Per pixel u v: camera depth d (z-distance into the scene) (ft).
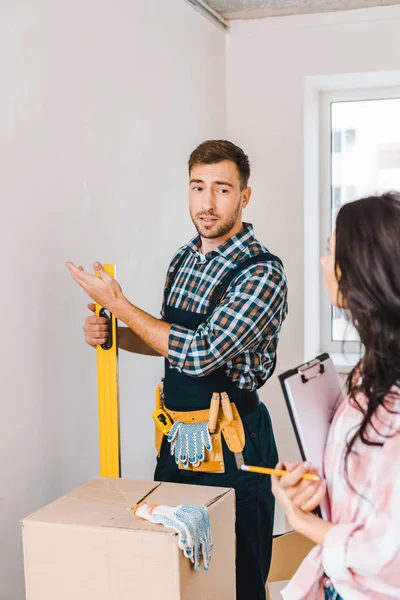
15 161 6.44
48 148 6.96
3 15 6.25
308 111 12.00
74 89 7.41
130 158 8.68
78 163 7.51
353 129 12.66
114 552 5.06
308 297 12.06
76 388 7.52
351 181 12.77
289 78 11.65
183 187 10.36
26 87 6.59
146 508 5.31
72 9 7.34
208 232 6.85
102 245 8.02
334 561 3.82
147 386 9.46
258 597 7.05
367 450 3.81
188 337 6.31
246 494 6.88
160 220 9.59
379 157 12.61
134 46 8.71
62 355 7.24
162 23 9.46
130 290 8.75
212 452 6.80
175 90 9.93
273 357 7.26
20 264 6.55
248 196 7.25
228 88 11.96
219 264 6.91
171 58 9.77
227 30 11.82
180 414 6.93
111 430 6.74
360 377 4.01
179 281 7.22
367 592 3.89
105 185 8.08
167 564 4.94
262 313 6.51
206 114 11.10
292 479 3.99
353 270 3.70
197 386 6.86
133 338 7.71
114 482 6.15
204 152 6.79
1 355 6.30
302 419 4.06
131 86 8.66
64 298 7.26
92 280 6.28
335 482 3.99
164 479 7.14
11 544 6.51
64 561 5.20
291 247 11.82
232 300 6.54
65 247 7.27
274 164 11.82
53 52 7.01
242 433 6.82
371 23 11.23
